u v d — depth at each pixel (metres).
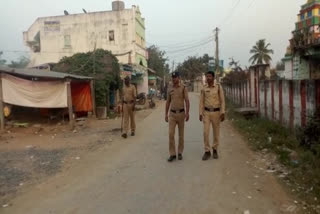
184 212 4.24
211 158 7.03
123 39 33.84
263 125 10.42
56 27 35.09
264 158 6.82
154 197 4.83
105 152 8.37
